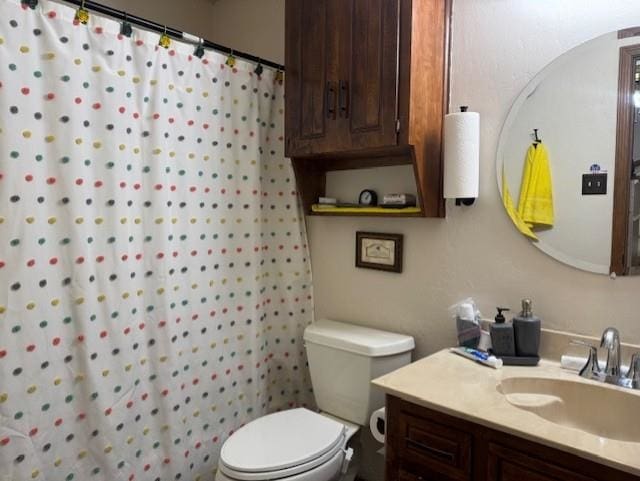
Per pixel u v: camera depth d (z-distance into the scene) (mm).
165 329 1671
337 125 1640
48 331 1375
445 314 1704
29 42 1303
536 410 1236
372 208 1783
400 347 1719
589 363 1301
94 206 1468
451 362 1418
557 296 1444
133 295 1575
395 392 1214
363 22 1546
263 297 2080
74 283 1419
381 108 1511
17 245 1304
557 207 1434
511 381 1295
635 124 1292
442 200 1644
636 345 1312
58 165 1373
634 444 929
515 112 1496
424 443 1189
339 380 1787
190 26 2404
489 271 1583
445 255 1692
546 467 979
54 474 1410
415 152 1501
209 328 1835
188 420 1775
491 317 1584
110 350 1518
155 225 1629
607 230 1350
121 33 1505
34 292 1341
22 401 1333
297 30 1758
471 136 1474
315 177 2033
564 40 1396
